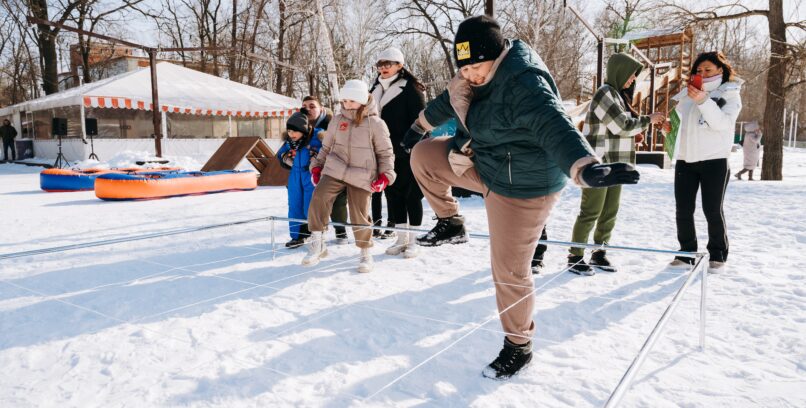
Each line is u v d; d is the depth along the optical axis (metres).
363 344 2.74
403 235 4.88
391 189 4.80
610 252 4.81
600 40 11.52
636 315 3.14
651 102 14.91
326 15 24.95
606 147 4.10
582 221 4.08
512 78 1.98
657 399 2.12
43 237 5.75
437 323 3.05
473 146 2.30
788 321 2.92
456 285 3.83
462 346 2.72
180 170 13.07
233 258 4.79
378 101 4.88
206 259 4.75
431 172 2.67
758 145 12.81
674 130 4.15
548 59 20.23
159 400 2.14
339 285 3.85
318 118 5.28
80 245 4.01
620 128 3.96
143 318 3.13
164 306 3.36
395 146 4.70
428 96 34.44
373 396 2.18
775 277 3.80
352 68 27.88
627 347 2.67
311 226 4.30
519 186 2.18
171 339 2.79
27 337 2.83
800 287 3.51
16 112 26.33
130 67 37.62
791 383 2.23
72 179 10.99
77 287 3.80
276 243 5.54
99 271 4.28
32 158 23.64
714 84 4.10
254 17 29.20
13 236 5.80
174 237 5.85
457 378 2.36
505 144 2.13
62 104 19.38
